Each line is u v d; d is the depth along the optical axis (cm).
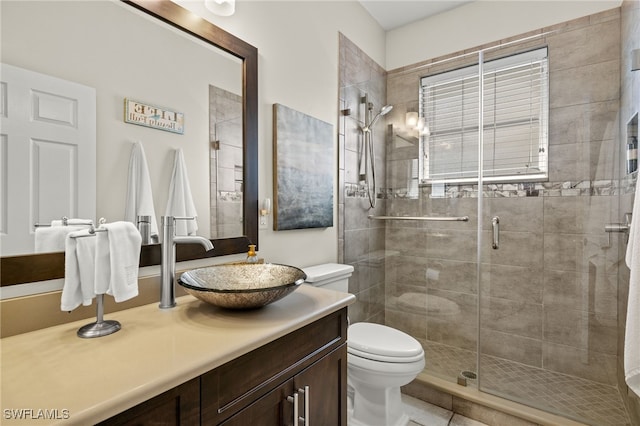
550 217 211
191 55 129
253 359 83
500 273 227
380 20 266
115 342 80
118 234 91
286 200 174
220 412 75
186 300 116
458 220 238
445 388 192
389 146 264
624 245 176
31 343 79
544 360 212
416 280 253
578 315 202
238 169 147
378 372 157
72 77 96
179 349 75
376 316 256
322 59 205
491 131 229
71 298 84
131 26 110
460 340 237
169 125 121
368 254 248
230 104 143
